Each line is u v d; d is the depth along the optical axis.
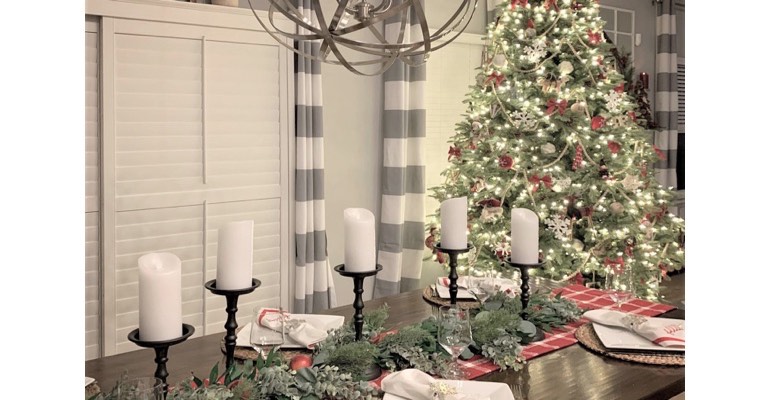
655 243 3.77
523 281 1.92
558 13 3.73
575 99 3.74
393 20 3.98
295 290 3.51
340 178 3.97
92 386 1.47
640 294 3.74
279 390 1.29
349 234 1.56
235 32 3.13
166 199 2.98
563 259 3.75
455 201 1.89
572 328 1.92
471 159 3.86
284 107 3.34
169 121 2.96
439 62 4.41
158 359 1.21
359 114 4.02
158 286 1.19
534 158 3.71
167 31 2.92
